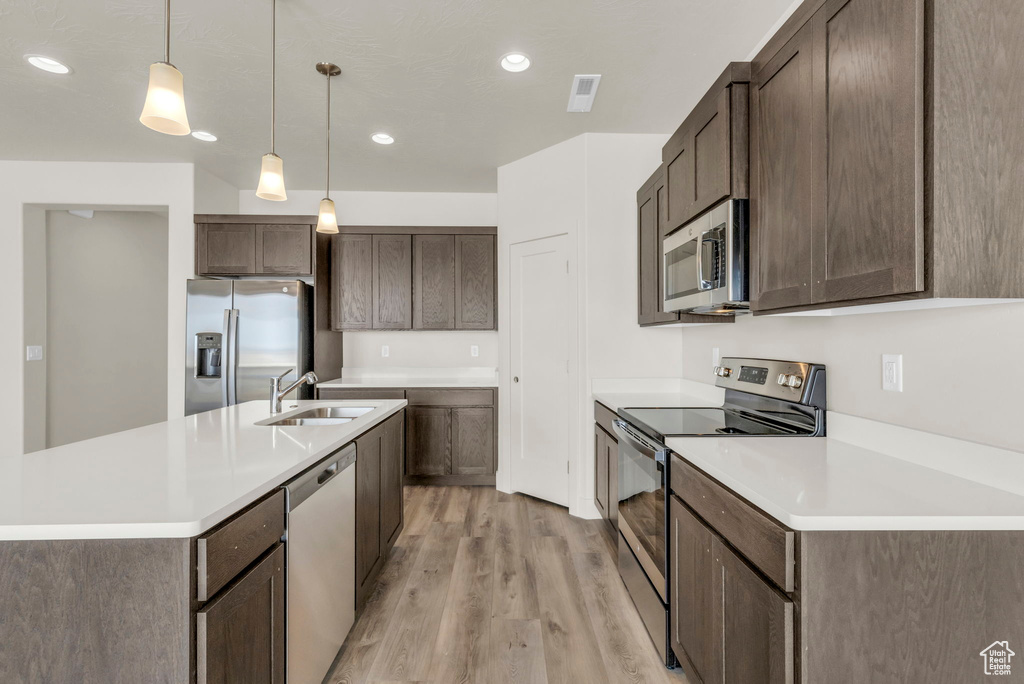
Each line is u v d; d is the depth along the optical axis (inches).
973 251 38.4
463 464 155.0
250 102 108.7
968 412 48.6
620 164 125.0
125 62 92.6
